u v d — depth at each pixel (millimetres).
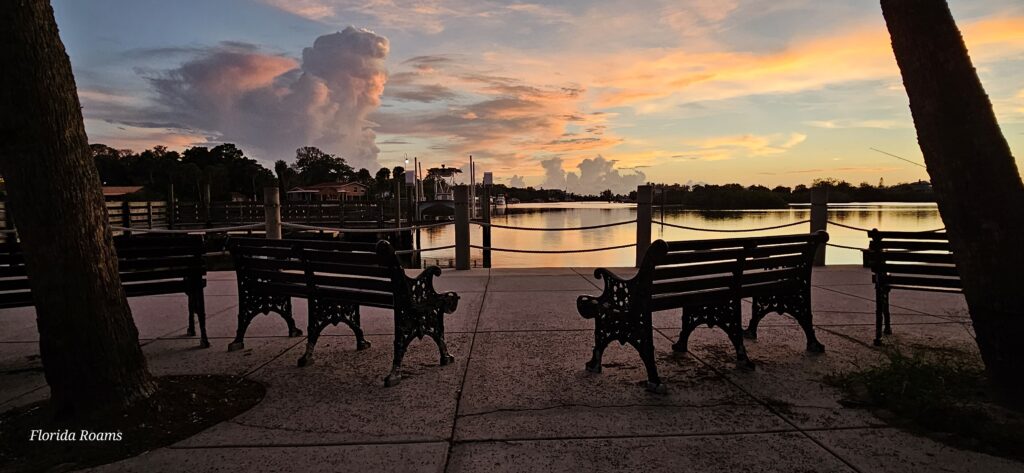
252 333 5410
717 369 4168
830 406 3438
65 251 3082
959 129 3166
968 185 3172
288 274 4535
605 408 3451
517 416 3338
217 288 8055
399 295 3912
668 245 3617
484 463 2758
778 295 4387
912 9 3238
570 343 4938
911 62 3287
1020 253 3094
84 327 3152
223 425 3225
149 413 3248
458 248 9367
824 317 5773
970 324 5430
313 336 4426
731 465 2721
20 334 5520
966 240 3234
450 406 3504
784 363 4289
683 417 3299
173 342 5094
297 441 3012
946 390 3443
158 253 4648
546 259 25406
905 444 2914
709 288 4020
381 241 3840
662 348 4746
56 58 3023
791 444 2934
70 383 3174
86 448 2912
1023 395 3143
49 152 2998
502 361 4430
